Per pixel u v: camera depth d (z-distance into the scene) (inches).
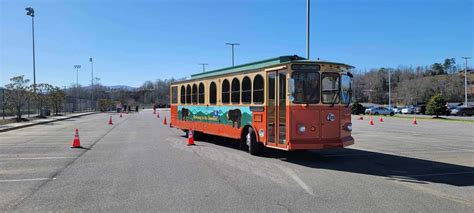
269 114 487.5
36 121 1375.5
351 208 266.7
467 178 374.0
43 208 266.5
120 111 2770.7
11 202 281.6
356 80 5821.9
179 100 778.2
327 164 453.7
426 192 314.5
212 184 339.6
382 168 428.5
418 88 4692.4
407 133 940.6
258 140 508.4
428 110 1991.9
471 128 1149.1
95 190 318.0
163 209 263.6
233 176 375.6
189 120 730.2
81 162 462.6
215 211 258.8
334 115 470.3
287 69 456.1
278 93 471.8
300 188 326.3
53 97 1893.5
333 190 319.9
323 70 467.2
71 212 257.1
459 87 4658.0
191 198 292.0
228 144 658.2
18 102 1368.1
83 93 4424.2
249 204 275.7
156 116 2054.6
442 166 443.8
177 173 390.6
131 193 307.7
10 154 533.6
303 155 528.1
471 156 527.8
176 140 727.1
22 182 349.7
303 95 457.1
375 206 272.1
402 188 328.8
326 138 465.1
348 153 553.9
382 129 1090.7
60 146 631.2
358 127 1185.4
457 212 258.4
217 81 618.2
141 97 5536.4
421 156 526.6
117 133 900.0
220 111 609.0
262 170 409.7
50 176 376.8
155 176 375.2
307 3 937.5
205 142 690.8
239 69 570.6
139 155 522.6
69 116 1892.2
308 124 457.7
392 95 5452.8
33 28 1664.6
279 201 284.2
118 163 454.6
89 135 846.5
